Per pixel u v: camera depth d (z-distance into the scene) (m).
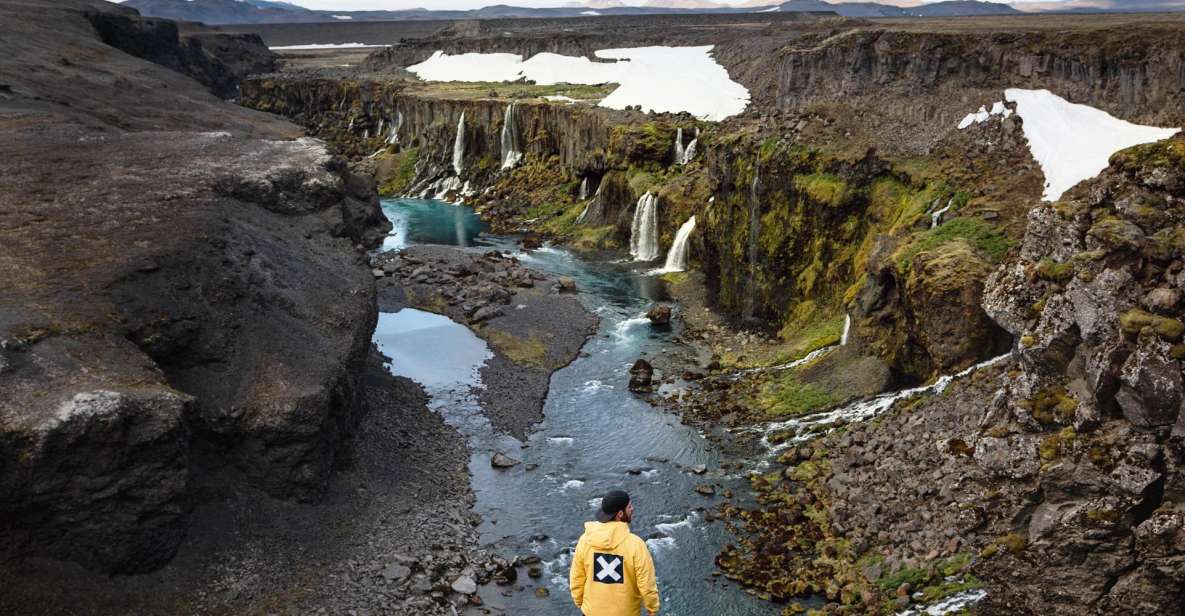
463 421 42.69
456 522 33.88
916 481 31.48
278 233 46.31
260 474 31.98
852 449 35.47
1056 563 20.30
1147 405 18.73
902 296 39.97
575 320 57.38
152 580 27.62
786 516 32.97
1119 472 19.14
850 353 43.34
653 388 46.56
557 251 76.75
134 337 31.75
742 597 28.69
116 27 141.75
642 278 67.25
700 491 35.50
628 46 142.25
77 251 36.16
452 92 123.31
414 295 60.94
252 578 28.86
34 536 25.91
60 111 70.94
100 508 26.48
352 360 37.97
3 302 31.27
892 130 52.84
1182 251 19.48
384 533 32.50
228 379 33.22
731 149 58.31
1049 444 20.81
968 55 53.56
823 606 27.75
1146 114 45.06
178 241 37.88
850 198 50.53
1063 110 47.09
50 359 28.56
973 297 35.91
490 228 87.81
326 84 141.50
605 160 82.19
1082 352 20.88
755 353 50.06
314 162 59.16
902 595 26.58
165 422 27.64
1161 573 18.58
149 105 88.69
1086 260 20.92
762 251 55.16
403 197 107.06
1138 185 21.42
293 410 31.98
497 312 57.12
